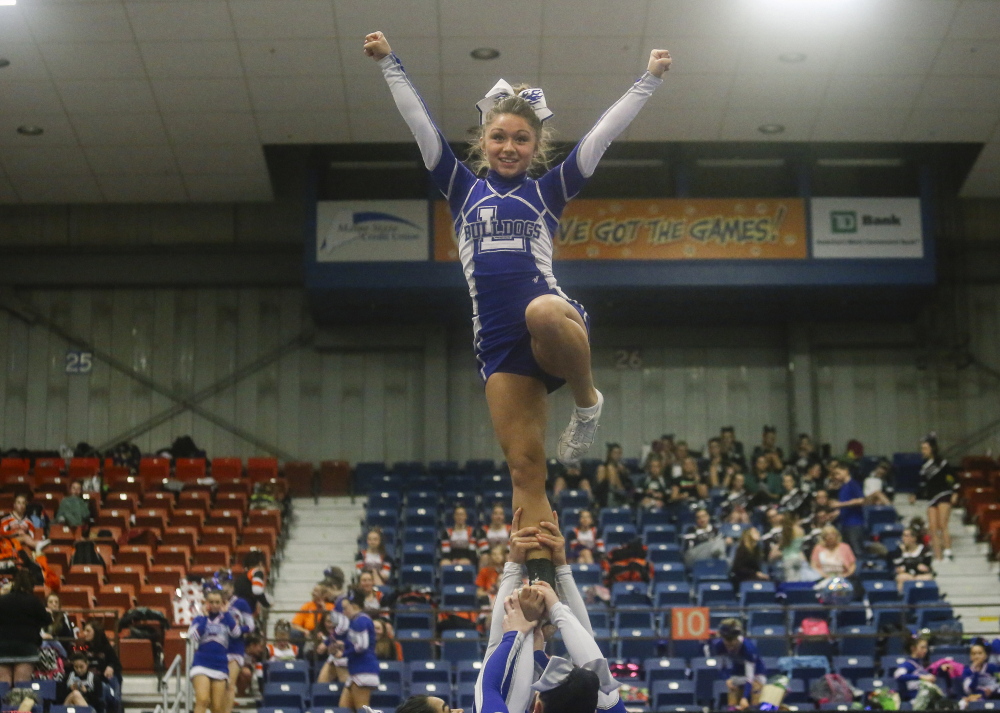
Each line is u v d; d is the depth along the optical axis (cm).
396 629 1528
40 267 2614
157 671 1470
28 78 2111
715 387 2625
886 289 2378
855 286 2348
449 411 2614
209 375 2630
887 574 1720
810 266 2334
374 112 2205
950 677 1342
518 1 1955
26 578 1256
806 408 2567
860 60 2084
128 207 2628
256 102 2183
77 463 2317
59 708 1184
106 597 1642
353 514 2319
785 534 1734
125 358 2630
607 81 2108
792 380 2586
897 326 2614
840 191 2577
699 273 2331
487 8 1967
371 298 2433
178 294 2653
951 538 2081
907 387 2605
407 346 2616
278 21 1998
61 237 2616
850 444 2494
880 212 2350
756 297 2452
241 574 1529
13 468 2325
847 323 2614
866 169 2581
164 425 2606
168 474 2352
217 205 2634
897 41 2044
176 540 1922
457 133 2244
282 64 2089
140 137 2284
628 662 1409
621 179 2569
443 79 2109
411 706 455
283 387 2623
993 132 2281
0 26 1983
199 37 2028
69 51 2052
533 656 425
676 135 2281
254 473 2391
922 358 2605
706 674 1310
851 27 2009
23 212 2614
